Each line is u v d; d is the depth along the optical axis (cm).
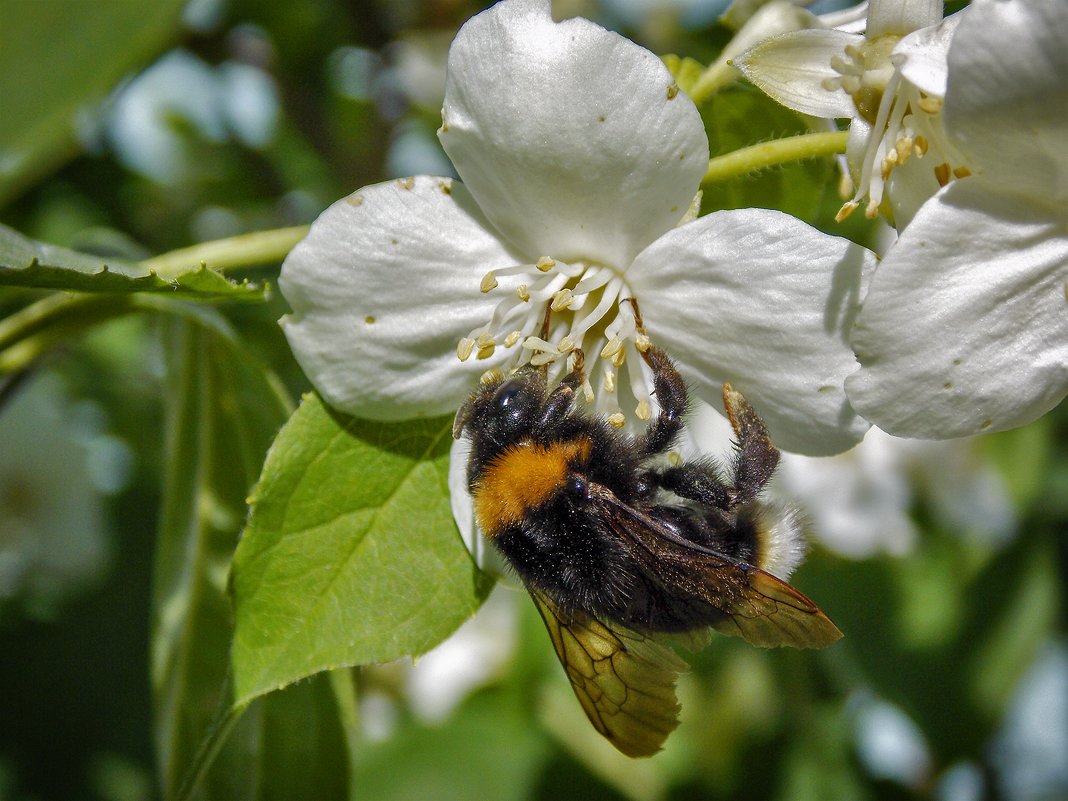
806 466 18
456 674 19
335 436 11
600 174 11
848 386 10
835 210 14
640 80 11
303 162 20
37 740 17
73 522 19
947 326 10
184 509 13
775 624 11
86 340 18
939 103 10
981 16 10
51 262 11
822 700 17
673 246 11
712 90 12
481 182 11
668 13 16
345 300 11
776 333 11
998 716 17
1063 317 10
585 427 12
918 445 19
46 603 18
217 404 12
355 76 19
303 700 12
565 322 12
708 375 11
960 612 17
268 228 18
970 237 10
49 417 19
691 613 11
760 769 17
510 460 11
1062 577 18
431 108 19
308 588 11
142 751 17
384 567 11
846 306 11
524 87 11
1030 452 18
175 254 12
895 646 17
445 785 18
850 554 18
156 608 13
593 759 18
